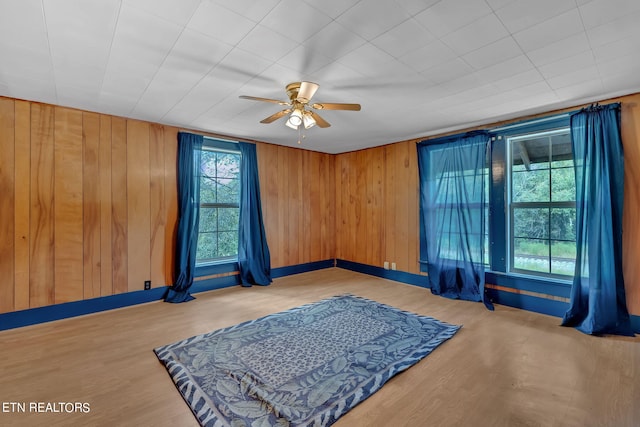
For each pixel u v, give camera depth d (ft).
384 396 6.11
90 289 10.62
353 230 17.83
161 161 12.19
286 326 9.60
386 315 10.55
